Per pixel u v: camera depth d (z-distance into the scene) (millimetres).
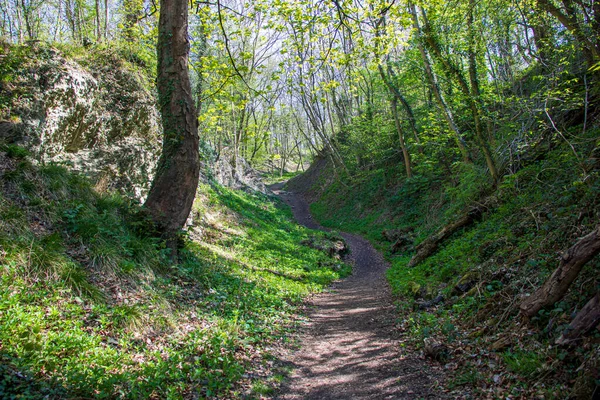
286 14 9617
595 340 3891
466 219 13008
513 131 11898
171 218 8258
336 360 6129
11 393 3195
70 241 6309
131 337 5105
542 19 11977
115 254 6512
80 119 9164
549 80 10609
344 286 14172
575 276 4551
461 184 14727
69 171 8211
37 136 7898
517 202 10008
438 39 12836
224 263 10758
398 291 10609
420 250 14086
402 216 25234
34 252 5309
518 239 7969
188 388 4371
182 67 8297
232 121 30328
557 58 11859
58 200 6930
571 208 6973
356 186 34906
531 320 4965
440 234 13609
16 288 4730
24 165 6809
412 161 26016
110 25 17531
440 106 15633
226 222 17156
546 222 7566
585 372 3574
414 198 25531
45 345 4031
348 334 7555
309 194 45250
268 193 39500
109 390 3732
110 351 4461
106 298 5617
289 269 14117
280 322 8008
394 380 5070
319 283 13805
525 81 16625
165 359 4867
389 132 29984
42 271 5238
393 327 7531
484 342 5328
